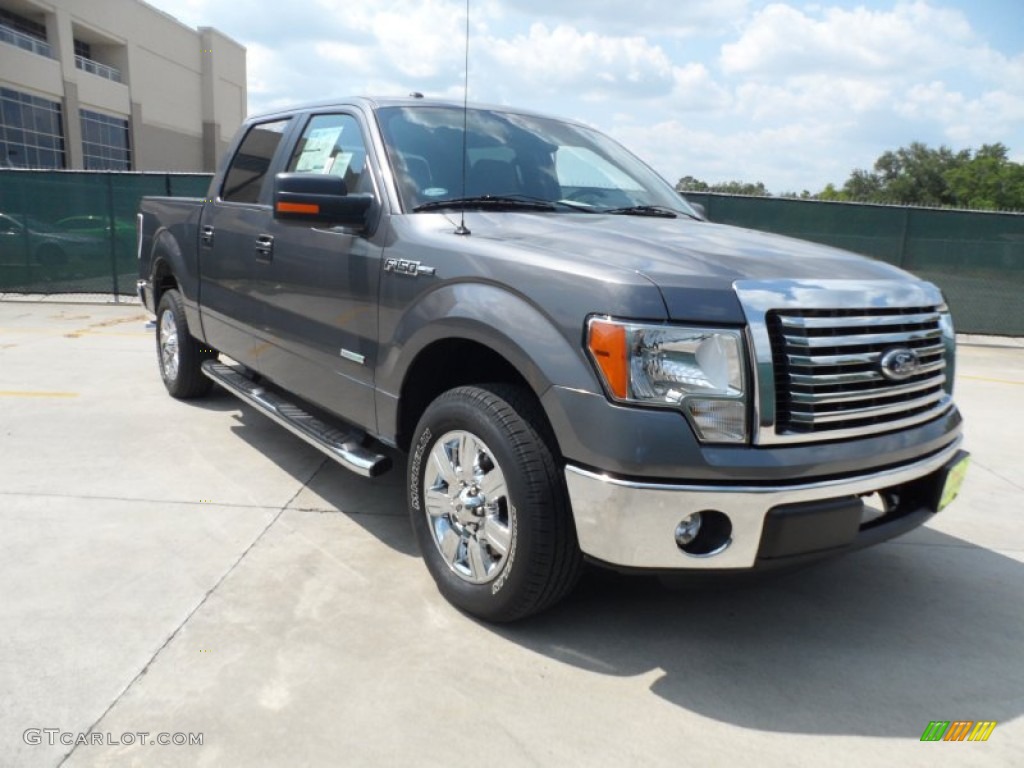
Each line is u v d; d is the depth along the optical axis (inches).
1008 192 3070.9
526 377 103.9
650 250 107.6
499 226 123.7
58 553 133.1
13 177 484.7
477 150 149.3
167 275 235.1
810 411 97.5
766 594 129.9
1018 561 147.0
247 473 175.9
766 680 105.5
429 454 121.6
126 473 173.2
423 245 123.8
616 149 177.6
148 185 479.2
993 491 187.6
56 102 1697.8
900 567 142.9
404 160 140.8
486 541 112.7
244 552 136.2
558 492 103.5
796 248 119.4
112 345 329.7
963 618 124.6
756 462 94.6
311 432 152.7
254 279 174.2
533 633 114.0
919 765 90.4
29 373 269.6
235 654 105.4
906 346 108.3
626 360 94.1
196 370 226.2
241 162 193.0
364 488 169.6
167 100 2124.8
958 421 120.8
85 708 93.5
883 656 112.7
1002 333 448.1
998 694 104.6
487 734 92.1
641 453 93.4
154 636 109.0
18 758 84.7
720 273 99.3
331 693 98.1
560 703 98.5
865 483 101.5
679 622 119.4
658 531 95.0
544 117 173.2
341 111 160.2
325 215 131.7
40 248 491.2
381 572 130.4
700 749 91.4
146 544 137.9
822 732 95.3
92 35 1824.6
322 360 151.0
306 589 123.7
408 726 92.8
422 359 125.5
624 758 89.2
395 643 109.7
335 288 143.6
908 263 439.2
